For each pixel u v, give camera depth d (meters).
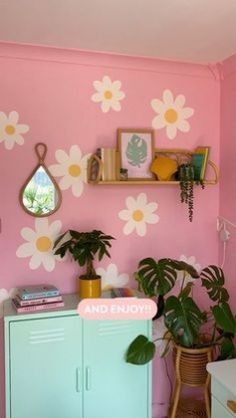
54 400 1.96
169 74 2.41
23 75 2.14
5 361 1.88
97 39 2.02
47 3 1.64
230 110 2.40
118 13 1.73
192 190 2.36
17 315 1.90
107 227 2.33
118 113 2.32
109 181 2.17
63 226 2.25
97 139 2.29
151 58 2.30
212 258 2.54
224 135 2.47
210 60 2.35
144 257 2.41
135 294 2.26
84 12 1.72
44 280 2.22
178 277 2.48
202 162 2.33
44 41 2.04
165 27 1.88
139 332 2.09
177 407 2.34
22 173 2.16
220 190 2.53
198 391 2.54
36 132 2.18
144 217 2.41
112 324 2.04
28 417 1.92
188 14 1.74
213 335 2.24
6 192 2.14
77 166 2.26
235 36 1.99
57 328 1.95
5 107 2.12
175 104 2.43
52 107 2.20
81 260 2.02
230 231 2.43
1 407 2.17
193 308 2.07
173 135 2.43
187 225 2.50
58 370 1.96
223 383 1.67
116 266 2.36
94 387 2.02
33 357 1.92
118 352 2.06
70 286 2.27
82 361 2.00
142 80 2.36
